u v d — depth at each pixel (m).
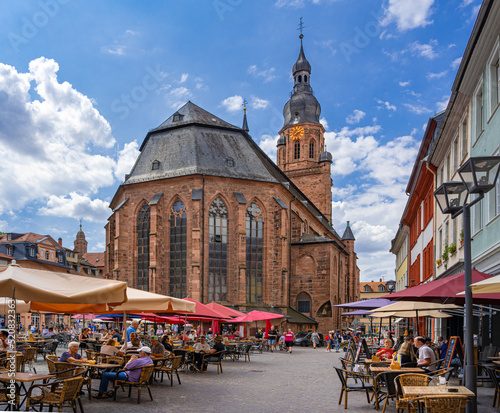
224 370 23.83
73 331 43.06
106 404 13.32
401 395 11.14
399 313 29.89
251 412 12.32
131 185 57.62
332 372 23.31
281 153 97.50
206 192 55.31
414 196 42.91
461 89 23.06
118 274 55.91
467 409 9.80
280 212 58.44
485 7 16.97
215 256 54.84
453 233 27.61
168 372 18.64
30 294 9.42
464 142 25.08
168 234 55.44
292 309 63.09
